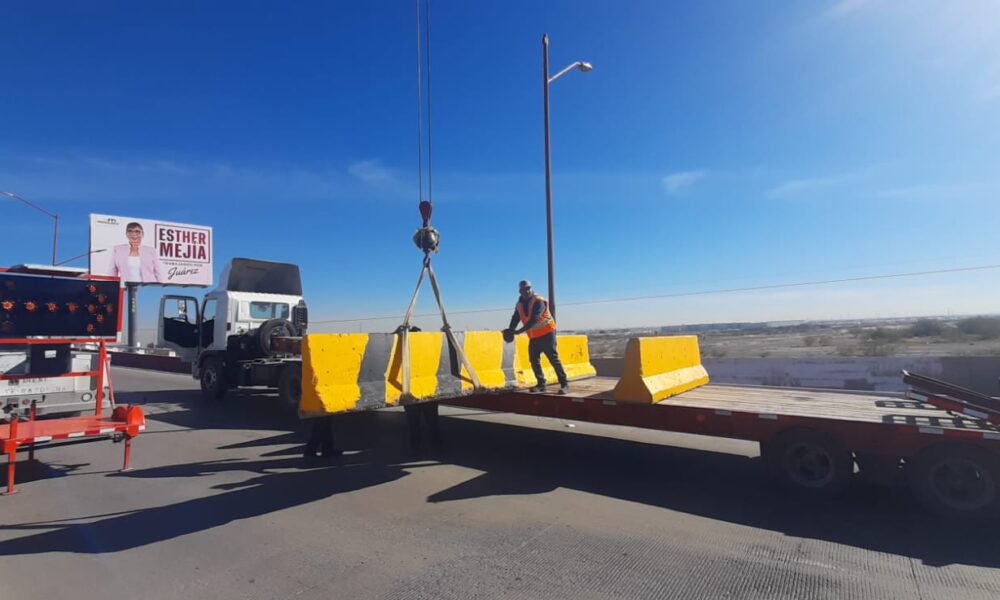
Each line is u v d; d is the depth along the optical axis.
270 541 4.90
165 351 28.09
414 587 4.04
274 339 12.56
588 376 10.44
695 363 9.67
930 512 5.54
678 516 5.55
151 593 3.95
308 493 6.29
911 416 6.05
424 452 8.30
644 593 3.95
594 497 6.14
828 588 4.04
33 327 7.45
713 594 3.94
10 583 4.11
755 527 5.25
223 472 7.19
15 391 8.00
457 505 5.88
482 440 9.16
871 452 5.73
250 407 13.04
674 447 8.60
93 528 5.23
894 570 4.34
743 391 8.61
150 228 39.91
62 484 6.69
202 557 4.57
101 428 7.03
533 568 4.35
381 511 5.69
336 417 11.48
